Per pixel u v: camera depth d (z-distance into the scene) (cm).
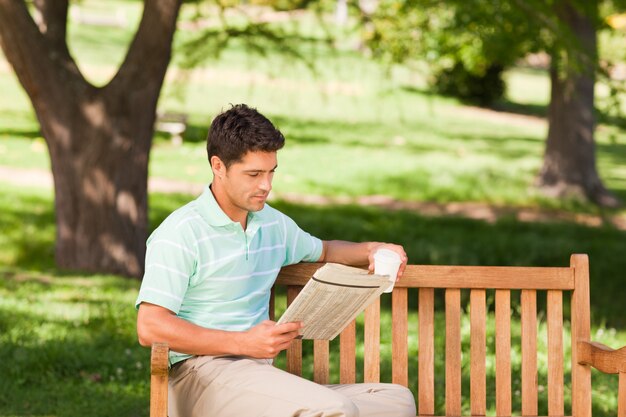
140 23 941
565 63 1077
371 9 1383
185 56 1026
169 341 329
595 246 1269
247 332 328
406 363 389
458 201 1653
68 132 946
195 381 344
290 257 377
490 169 1914
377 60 1234
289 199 1520
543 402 558
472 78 2972
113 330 694
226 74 2744
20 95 2253
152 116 967
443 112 2792
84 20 3228
